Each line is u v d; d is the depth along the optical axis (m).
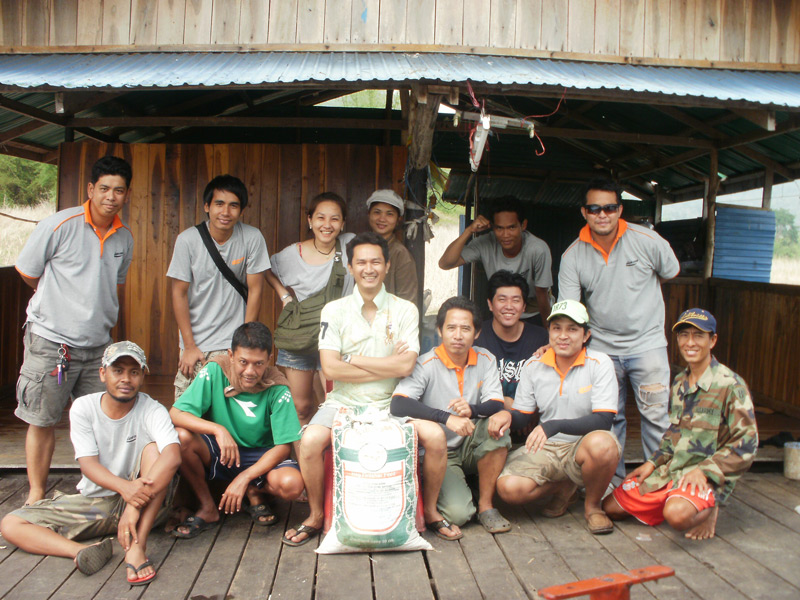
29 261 3.51
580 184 9.50
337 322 3.52
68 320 3.58
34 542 3.12
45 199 14.99
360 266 3.40
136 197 5.85
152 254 5.89
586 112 7.20
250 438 3.53
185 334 3.86
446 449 3.34
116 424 3.26
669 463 3.52
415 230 4.96
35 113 5.33
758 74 4.88
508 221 4.59
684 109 6.17
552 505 3.71
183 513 3.51
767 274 7.27
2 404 5.77
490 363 3.69
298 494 3.38
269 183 5.80
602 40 4.92
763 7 5.05
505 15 4.86
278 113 7.41
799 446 4.35
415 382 3.54
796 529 3.54
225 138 7.43
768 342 6.20
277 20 4.80
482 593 2.84
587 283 3.98
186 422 3.35
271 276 4.26
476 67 4.19
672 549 3.29
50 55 4.71
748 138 5.84
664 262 3.84
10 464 4.17
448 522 3.46
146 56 4.62
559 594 1.98
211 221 3.83
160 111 6.82
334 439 3.22
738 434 3.38
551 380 3.65
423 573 3.02
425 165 4.68
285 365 4.06
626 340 3.94
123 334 5.94
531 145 8.62
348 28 4.82
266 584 2.91
